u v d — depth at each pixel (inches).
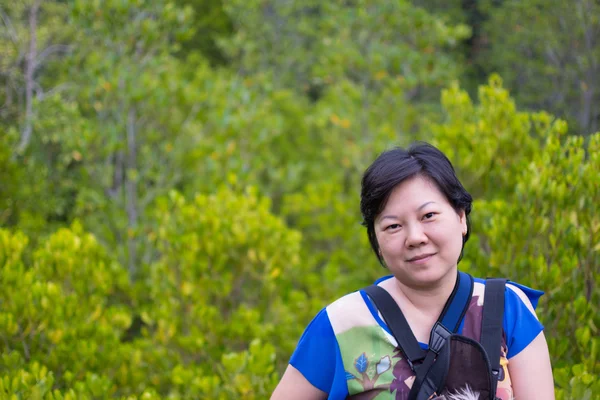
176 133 255.0
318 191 275.3
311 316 174.2
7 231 150.7
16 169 207.9
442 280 55.0
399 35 273.9
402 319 54.4
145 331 162.7
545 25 236.7
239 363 126.0
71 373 127.5
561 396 89.3
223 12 402.9
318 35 314.2
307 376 57.0
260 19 358.9
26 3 235.5
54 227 231.1
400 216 53.7
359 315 55.2
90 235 169.9
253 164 262.4
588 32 222.1
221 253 158.7
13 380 107.9
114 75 225.0
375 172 54.7
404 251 53.7
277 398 58.0
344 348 54.8
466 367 51.9
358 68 278.7
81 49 235.6
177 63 296.7
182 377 132.1
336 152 299.7
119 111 235.6
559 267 103.6
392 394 53.0
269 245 164.7
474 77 327.6
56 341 132.3
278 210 314.5
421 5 333.1
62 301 138.7
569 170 110.3
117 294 182.4
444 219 53.7
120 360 138.6
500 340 53.7
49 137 222.5
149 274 204.1
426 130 273.6
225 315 164.2
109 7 218.7
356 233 240.2
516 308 55.7
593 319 100.2
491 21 287.1
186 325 157.6
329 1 289.7
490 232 113.3
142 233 225.0
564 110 230.1
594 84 221.0
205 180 249.0
